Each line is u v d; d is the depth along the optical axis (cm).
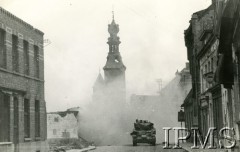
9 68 2470
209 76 2975
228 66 1669
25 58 2759
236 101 1888
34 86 2848
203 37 3512
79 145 5038
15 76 2539
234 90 1920
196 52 4075
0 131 2341
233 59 1675
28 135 2733
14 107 2536
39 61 2959
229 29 1502
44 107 3019
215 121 3120
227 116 2489
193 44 4288
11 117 2450
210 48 3219
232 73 1680
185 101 4956
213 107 3167
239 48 1583
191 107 4588
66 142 5831
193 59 4331
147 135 4284
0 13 2383
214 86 2888
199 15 4128
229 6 1470
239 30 1498
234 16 1467
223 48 1580
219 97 2906
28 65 2777
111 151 3219
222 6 1823
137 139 4281
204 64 3591
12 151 2361
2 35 2444
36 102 2920
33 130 2789
